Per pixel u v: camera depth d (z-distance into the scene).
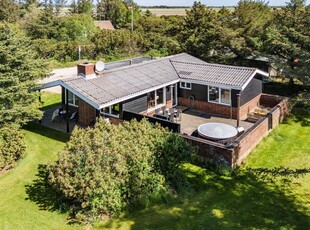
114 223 10.91
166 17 65.25
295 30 25.19
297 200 12.49
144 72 22.20
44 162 15.30
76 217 10.98
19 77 17.48
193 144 15.66
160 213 11.52
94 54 46.16
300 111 23.44
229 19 34.25
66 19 56.28
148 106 21.33
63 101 21.22
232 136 16.66
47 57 43.53
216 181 13.93
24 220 10.87
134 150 12.12
